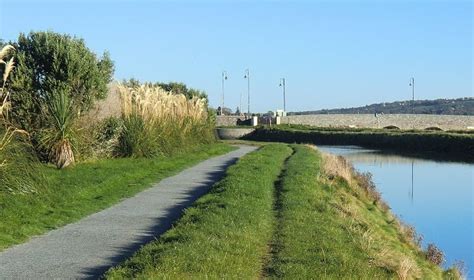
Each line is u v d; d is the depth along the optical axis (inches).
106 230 456.4
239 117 3442.4
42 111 745.6
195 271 333.7
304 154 1235.9
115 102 978.7
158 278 314.0
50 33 808.3
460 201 1042.7
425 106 6574.8
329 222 513.7
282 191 657.6
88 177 673.6
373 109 6560.0
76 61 802.8
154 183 737.6
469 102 6505.9
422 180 1327.5
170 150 1031.6
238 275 337.4
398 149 2346.2
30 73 775.7
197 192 662.5
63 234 440.5
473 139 2127.2
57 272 340.5
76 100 791.7
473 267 632.4
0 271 340.5
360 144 2591.0
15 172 511.5
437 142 2265.0
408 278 413.4
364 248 449.7
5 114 639.8
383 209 863.1
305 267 365.4
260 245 415.8
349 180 894.4
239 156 1229.1
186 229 431.8
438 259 636.7
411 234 744.3
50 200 534.0
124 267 340.5
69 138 744.3
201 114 1373.0
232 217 482.0
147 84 1155.9
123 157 919.0
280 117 3405.5
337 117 3427.7
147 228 465.1
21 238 421.7
